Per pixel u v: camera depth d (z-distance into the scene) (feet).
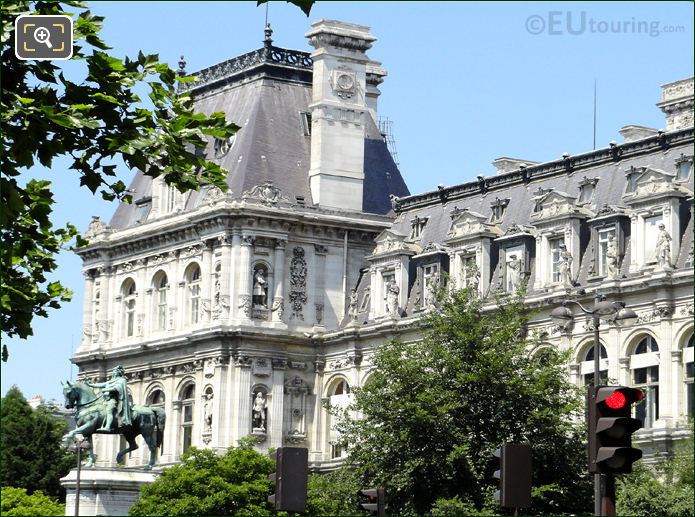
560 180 404.77
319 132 460.14
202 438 443.73
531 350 349.41
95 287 488.85
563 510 306.96
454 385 323.37
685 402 355.36
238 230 442.50
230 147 465.47
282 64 474.49
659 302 360.48
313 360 449.06
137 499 365.61
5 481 491.31
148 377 467.52
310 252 451.94
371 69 501.15
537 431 312.29
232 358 439.22
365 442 324.19
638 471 310.24
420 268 430.20
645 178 368.89
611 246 373.61
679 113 435.94
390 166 480.64
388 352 330.75
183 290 459.32
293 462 175.83
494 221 417.08
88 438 363.35
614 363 368.48
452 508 298.76
